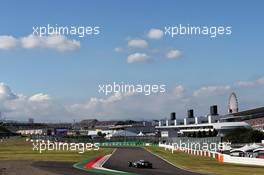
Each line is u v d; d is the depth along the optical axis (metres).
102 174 34.81
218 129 183.62
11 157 63.16
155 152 84.75
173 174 35.19
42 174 33.44
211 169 41.78
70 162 51.56
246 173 36.44
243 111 172.25
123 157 65.75
